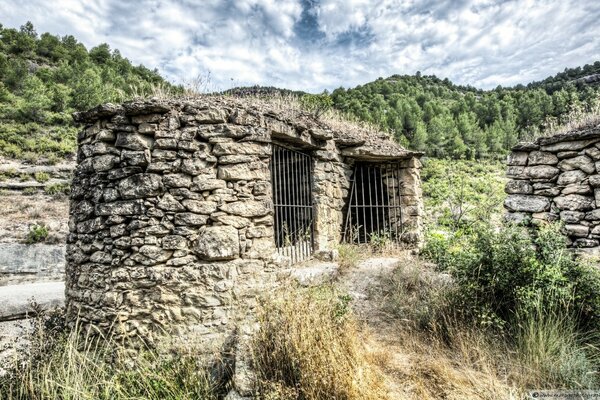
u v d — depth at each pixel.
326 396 2.47
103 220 3.90
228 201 4.07
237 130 4.19
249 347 3.03
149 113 3.92
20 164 16.95
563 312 3.49
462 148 32.72
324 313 3.21
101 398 3.00
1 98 26.55
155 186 3.76
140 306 3.66
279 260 4.49
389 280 5.04
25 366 3.44
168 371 3.13
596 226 4.80
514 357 3.25
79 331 3.84
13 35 50.06
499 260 3.77
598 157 4.83
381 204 7.95
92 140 4.12
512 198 5.67
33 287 7.03
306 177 6.23
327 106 8.73
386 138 8.58
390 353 3.37
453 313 3.86
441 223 8.70
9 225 10.90
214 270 3.85
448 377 2.94
